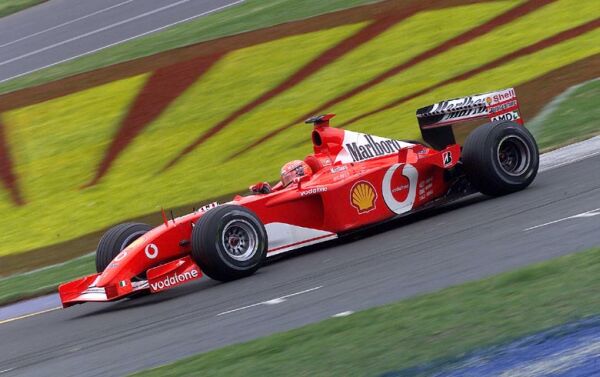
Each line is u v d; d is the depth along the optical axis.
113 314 32.84
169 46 87.94
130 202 57.31
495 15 74.12
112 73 84.62
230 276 33.09
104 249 35.38
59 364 26.38
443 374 18.64
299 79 71.62
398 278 27.47
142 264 33.25
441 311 22.41
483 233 30.91
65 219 57.19
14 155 71.12
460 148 37.88
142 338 27.41
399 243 33.16
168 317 29.80
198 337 25.81
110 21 108.25
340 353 21.00
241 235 33.53
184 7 104.56
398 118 58.66
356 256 32.81
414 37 73.69
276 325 25.12
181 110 71.75
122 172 63.12
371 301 25.41
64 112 77.69
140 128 70.31
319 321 24.27
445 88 62.22
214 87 74.44
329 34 79.00
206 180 57.69
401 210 36.88
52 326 33.06
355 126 59.50
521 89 57.75
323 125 37.62
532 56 63.66
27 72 96.19
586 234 26.84
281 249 35.09
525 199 35.00
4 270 50.09
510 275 24.03
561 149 44.59
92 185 62.19
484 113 38.19
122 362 24.83
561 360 18.06
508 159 37.12
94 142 69.94
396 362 19.73
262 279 32.53
